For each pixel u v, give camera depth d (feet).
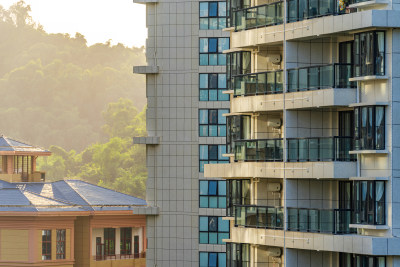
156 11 426.10
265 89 302.25
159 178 423.64
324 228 278.05
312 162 283.18
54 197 550.36
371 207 260.83
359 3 266.36
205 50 422.41
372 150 261.44
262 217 299.58
